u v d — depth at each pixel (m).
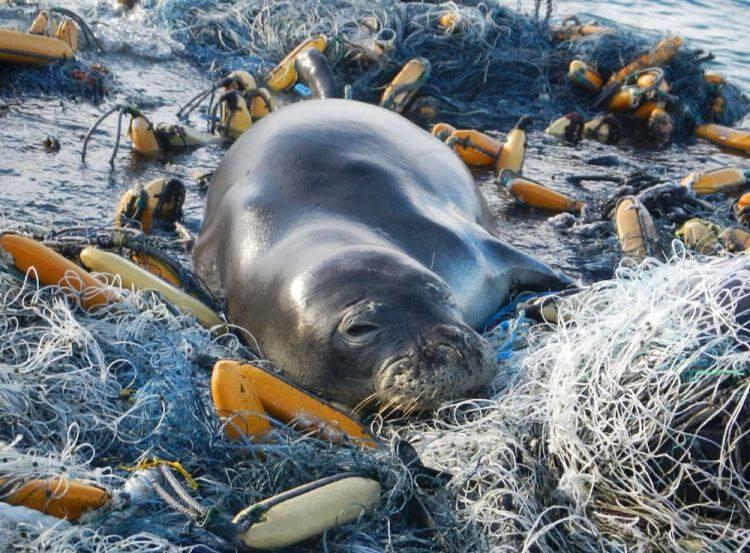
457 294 6.45
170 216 8.15
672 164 11.12
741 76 14.27
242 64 12.59
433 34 12.66
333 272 5.80
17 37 10.76
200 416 4.73
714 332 4.40
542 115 12.23
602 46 13.07
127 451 4.66
